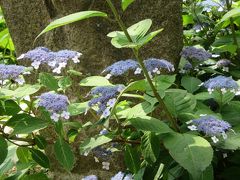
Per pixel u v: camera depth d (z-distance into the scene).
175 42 0.92
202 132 0.74
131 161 0.71
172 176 0.74
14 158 0.77
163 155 0.74
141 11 0.90
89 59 0.92
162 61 0.75
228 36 1.07
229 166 0.80
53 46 0.95
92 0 0.88
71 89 0.93
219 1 1.09
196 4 1.16
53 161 1.01
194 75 1.01
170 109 0.73
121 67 0.68
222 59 1.01
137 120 0.67
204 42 1.13
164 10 0.90
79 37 0.91
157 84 0.78
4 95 0.69
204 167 0.60
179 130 0.71
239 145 0.68
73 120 0.93
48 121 0.68
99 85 0.73
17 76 0.68
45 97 0.67
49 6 0.93
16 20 0.98
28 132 0.65
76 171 0.99
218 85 0.74
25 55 0.72
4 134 0.70
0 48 1.55
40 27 0.96
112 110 0.64
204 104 0.87
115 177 0.75
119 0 0.89
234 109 0.83
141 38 0.63
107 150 0.79
